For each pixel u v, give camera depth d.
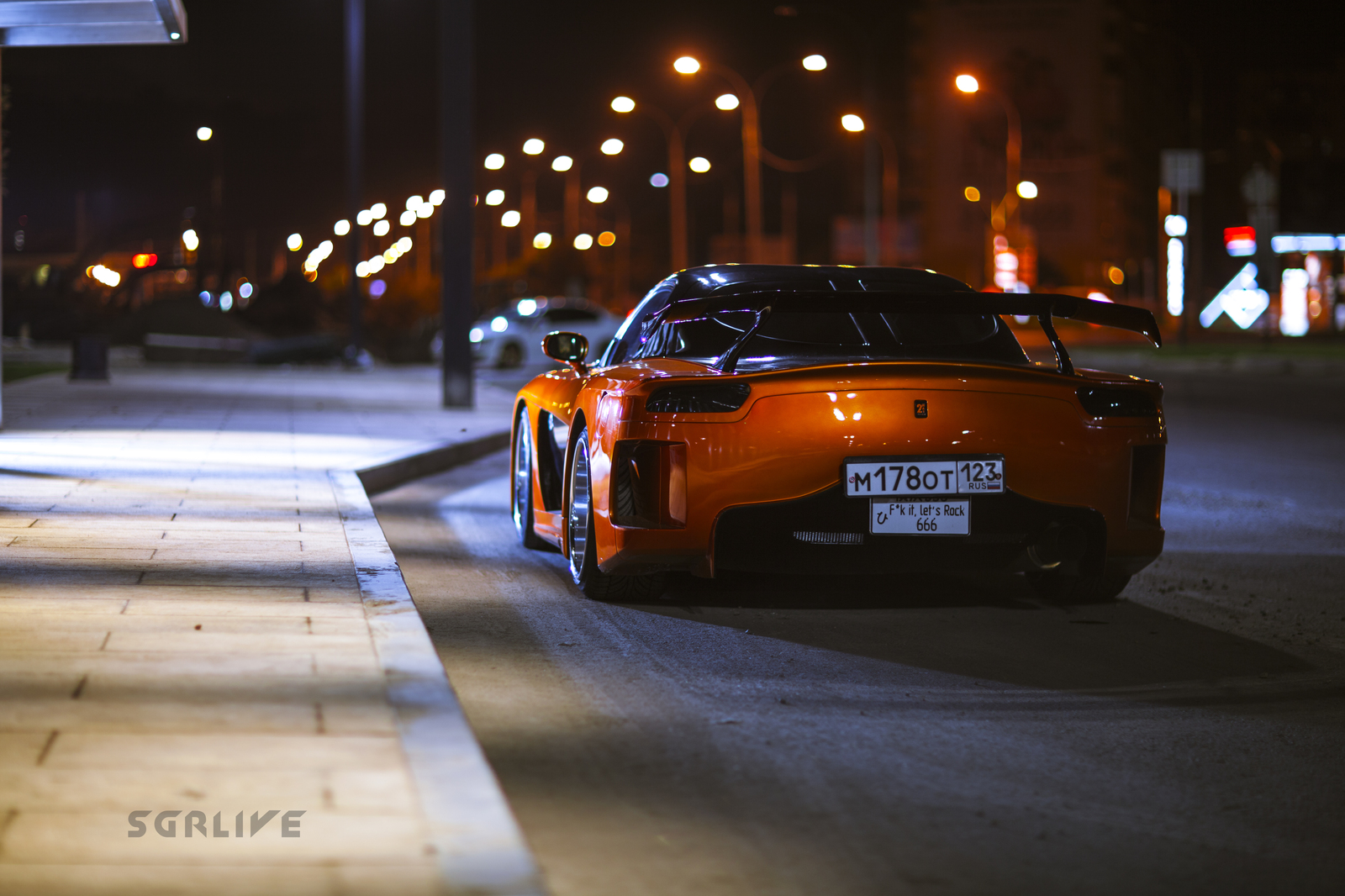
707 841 5.43
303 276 66.88
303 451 18.98
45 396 29.56
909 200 194.38
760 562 9.16
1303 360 60.56
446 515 15.25
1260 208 81.31
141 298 72.62
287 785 5.22
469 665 8.23
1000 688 7.98
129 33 20.00
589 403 10.23
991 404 9.24
